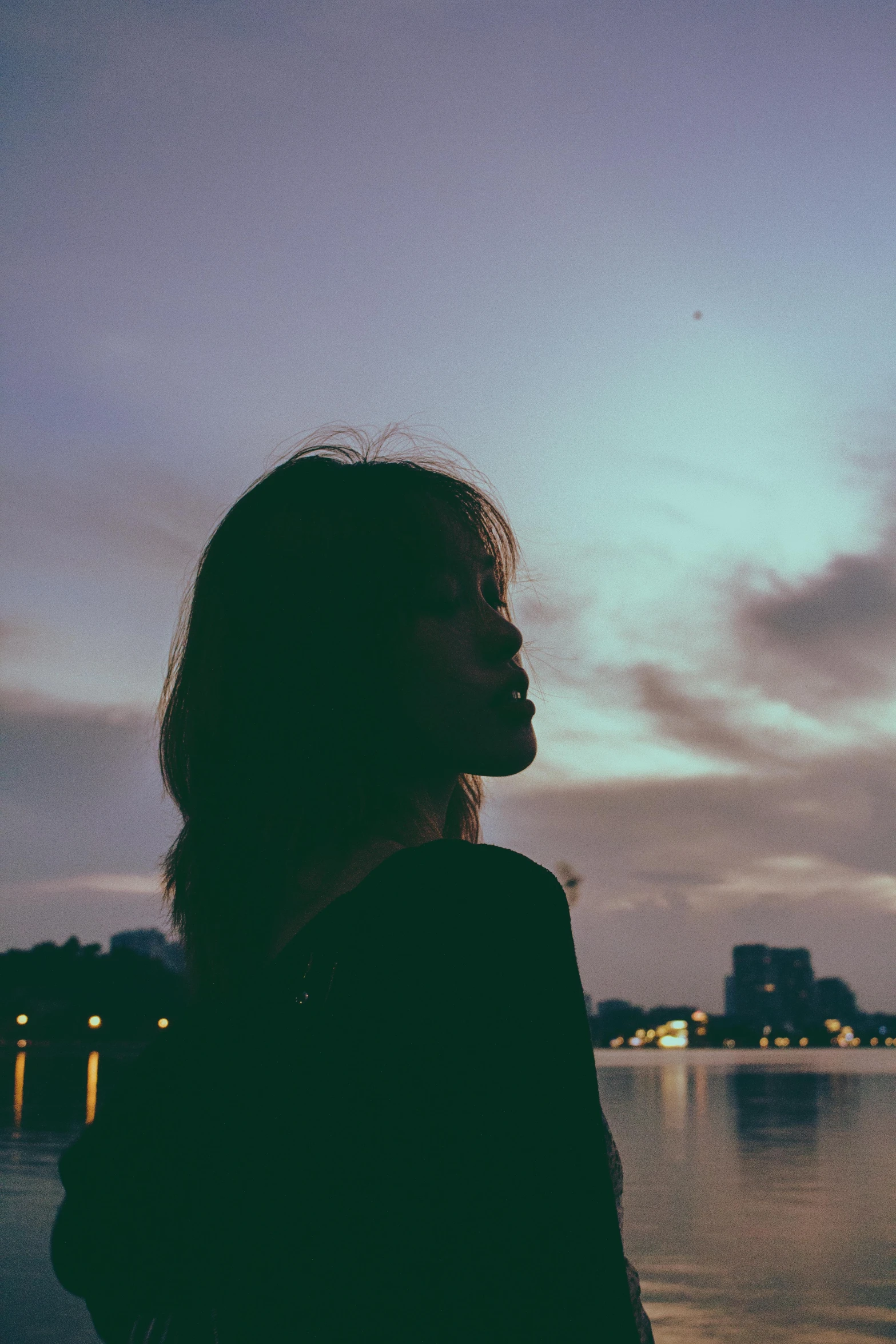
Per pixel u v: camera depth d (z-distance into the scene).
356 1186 0.47
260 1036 0.54
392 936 0.51
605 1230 0.46
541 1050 0.47
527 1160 0.46
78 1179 0.58
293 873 0.61
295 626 0.62
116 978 101.88
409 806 0.61
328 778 0.61
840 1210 11.24
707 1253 9.06
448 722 0.60
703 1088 36.31
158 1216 0.54
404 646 0.61
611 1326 0.44
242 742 0.63
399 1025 0.49
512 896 0.51
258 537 0.65
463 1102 0.47
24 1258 8.58
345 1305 0.46
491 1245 0.44
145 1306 0.54
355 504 0.64
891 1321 6.95
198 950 0.64
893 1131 20.05
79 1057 61.56
